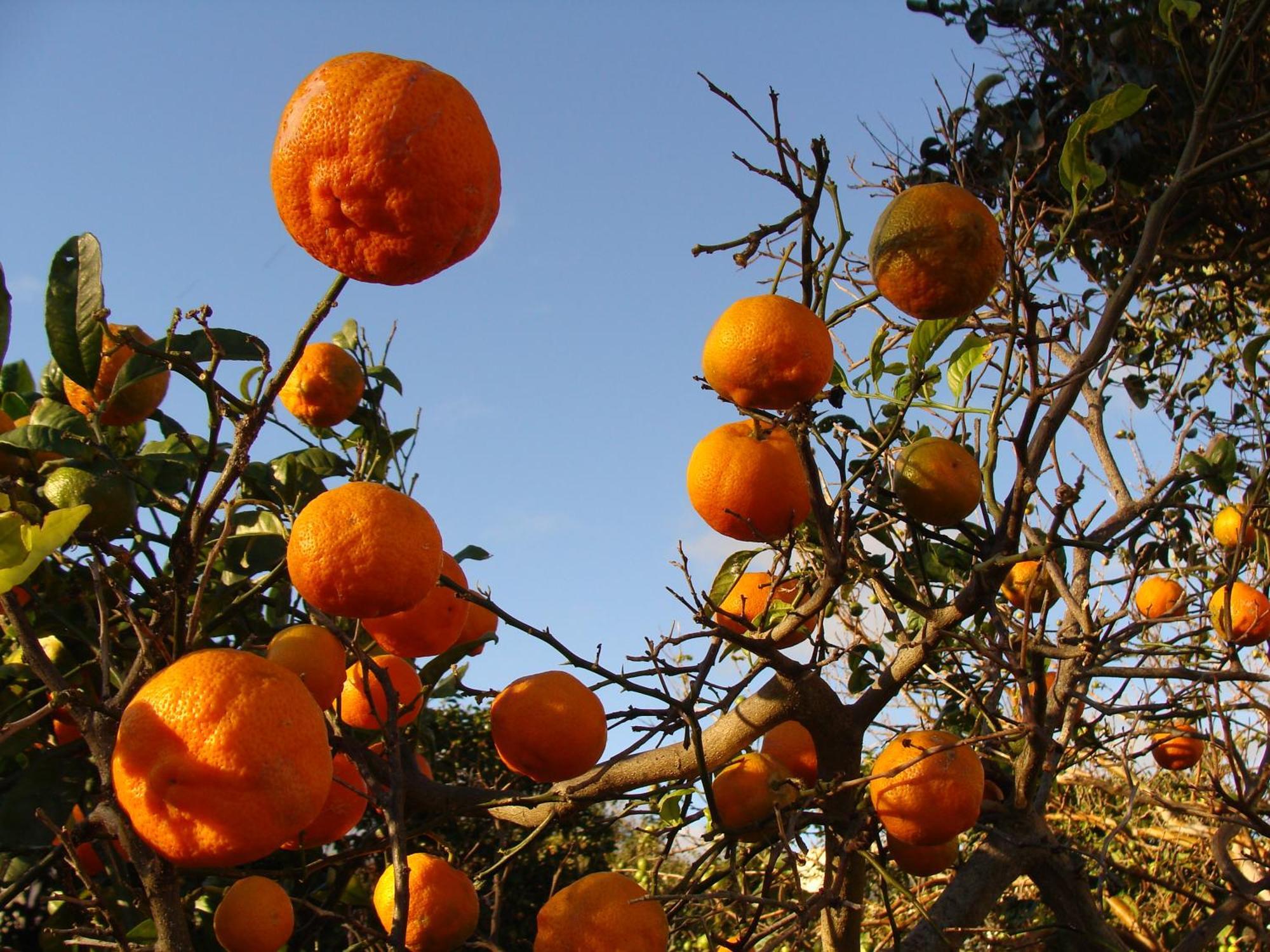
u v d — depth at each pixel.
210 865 0.48
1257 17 0.77
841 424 0.92
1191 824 1.61
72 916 0.78
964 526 0.77
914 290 0.66
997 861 0.94
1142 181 1.36
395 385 1.01
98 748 0.55
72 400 0.75
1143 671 0.77
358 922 0.63
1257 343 1.00
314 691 0.65
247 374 0.90
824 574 0.74
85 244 0.67
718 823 0.70
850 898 0.79
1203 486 1.25
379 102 0.49
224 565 0.81
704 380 0.73
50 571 0.72
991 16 1.46
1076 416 1.27
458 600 0.73
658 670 0.71
